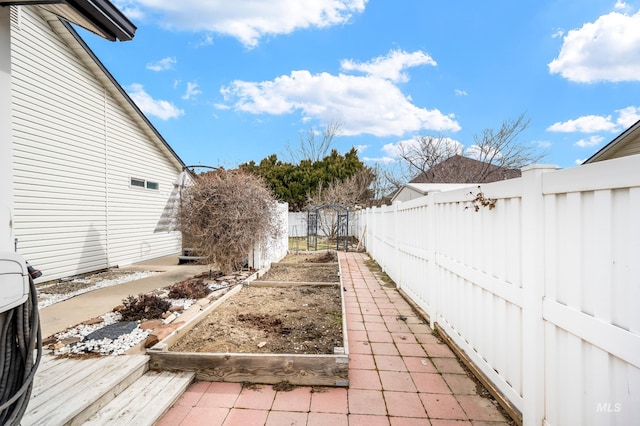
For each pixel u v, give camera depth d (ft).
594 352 4.94
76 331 10.80
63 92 20.99
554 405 5.80
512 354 7.21
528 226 6.44
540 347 6.12
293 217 67.36
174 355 8.88
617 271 4.54
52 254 20.10
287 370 8.57
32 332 5.05
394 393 8.13
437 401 7.78
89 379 7.72
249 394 8.10
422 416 7.20
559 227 5.72
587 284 5.08
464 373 9.15
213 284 18.28
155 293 16.01
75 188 21.99
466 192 9.61
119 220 26.68
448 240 11.29
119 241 26.66
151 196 31.35
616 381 4.58
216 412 7.36
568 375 5.49
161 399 7.55
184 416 7.21
